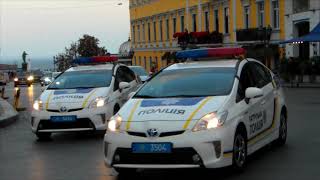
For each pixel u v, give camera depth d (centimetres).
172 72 943
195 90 873
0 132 1484
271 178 798
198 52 996
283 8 3822
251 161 927
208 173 843
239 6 4322
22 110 2328
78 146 1160
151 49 6184
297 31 3744
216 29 4722
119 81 1391
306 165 882
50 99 1266
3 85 4247
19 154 1087
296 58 3444
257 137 915
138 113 807
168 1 5662
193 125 766
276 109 1023
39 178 850
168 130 765
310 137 1180
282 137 1066
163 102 830
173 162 761
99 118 1242
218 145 770
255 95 864
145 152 766
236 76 895
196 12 5053
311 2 3488
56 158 1023
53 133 1405
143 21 6444
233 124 805
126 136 782
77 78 1373
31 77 6275
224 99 829
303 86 3253
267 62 3844
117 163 792
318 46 3525
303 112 1739
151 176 844
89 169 906
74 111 1234
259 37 3916
